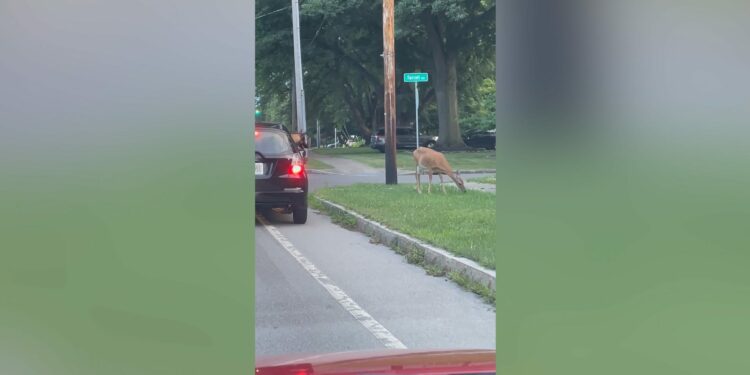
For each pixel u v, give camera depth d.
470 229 8.40
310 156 26.16
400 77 31.58
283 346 4.40
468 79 31.75
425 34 28.72
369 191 13.49
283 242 8.55
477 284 5.95
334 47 29.86
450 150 27.77
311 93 33.88
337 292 5.90
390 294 5.84
